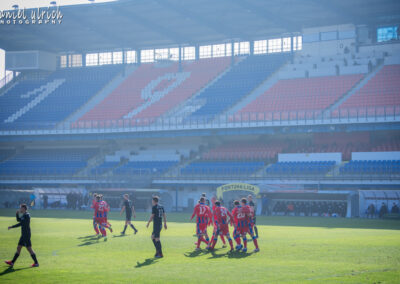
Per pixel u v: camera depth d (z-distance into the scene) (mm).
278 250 19938
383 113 55219
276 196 52375
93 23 72812
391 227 33250
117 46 85625
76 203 59250
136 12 68062
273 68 74000
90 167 68750
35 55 86312
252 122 61219
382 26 68750
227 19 69750
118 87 80875
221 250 20484
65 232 28844
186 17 67625
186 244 22578
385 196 46406
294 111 59750
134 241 23859
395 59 65688
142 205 57156
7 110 80938
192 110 69875
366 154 54781
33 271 15820
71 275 15070
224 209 20531
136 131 67188
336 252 19078
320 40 70938
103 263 17219
